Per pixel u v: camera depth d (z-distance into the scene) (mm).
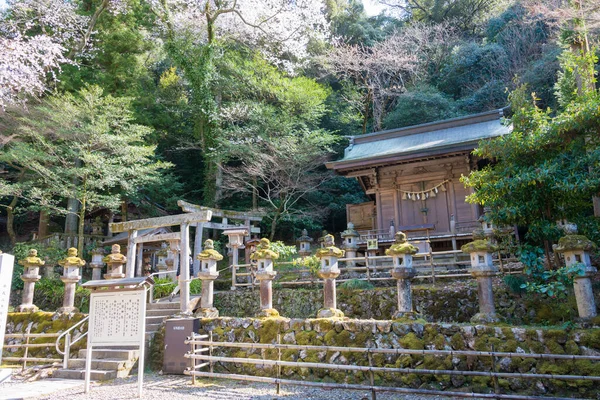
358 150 15266
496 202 6797
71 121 13039
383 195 14320
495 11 27859
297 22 19875
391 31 28125
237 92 19031
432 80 25641
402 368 5258
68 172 12961
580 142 6422
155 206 19531
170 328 7500
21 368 8156
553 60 19266
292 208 19234
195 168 21922
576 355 4488
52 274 12930
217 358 6359
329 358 6207
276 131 17266
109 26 18234
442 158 13203
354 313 8156
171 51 18406
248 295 9828
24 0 15133
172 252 11883
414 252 6305
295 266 11430
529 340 5172
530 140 6629
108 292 6324
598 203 7809
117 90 17875
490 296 5949
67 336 7871
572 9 11734
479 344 5367
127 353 7672
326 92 19828
